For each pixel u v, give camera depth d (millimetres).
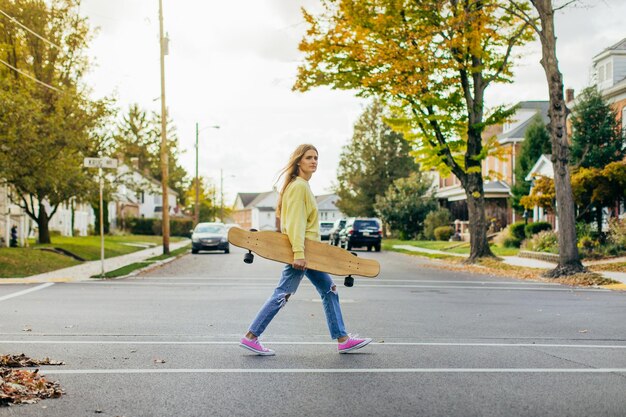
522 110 51375
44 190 29578
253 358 6941
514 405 5094
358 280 18531
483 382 5867
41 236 32938
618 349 7629
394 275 20578
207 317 10406
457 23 23219
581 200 27734
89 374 6145
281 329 9133
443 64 23984
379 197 57250
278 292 6980
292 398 5285
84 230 60719
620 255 24453
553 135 19453
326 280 7133
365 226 39469
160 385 5711
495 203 48812
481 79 25938
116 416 4777
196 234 36906
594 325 9727
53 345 7727
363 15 24312
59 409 4938
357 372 6254
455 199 54750
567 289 16188
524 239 34625
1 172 22953
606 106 32344
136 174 93375
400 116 27328
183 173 117562
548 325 9711
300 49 24844
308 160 6977
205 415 4809
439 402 5176
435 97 24938
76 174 28844
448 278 19531
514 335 8711
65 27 32125
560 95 19391
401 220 56031
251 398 5281
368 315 10805
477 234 26500
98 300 12828
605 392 5520
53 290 14922
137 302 12516
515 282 18281
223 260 28859
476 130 26062
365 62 24516
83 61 32656
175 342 7973
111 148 32219
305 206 6848
